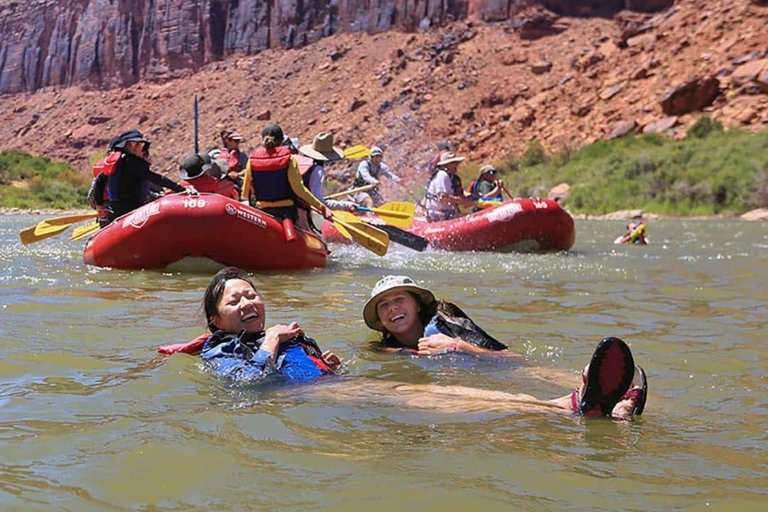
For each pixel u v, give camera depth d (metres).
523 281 8.03
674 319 5.77
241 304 4.05
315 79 56.03
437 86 50.09
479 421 3.05
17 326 5.19
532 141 41.66
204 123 57.81
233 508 2.27
